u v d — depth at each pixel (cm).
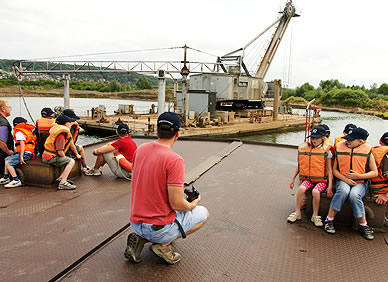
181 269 276
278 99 3922
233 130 3047
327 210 388
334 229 372
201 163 677
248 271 277
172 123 241
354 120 6194
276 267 286
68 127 489
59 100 9038
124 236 338
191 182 539
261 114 4106
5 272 260
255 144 966
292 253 313
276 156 788
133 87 17150
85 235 331
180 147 891
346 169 355
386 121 6191
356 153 352
